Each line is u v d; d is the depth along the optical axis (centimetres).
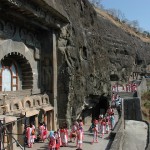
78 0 2806
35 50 2128
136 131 2711
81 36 2564
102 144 1955
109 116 2475
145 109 3959
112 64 4884
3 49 1741
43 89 2216
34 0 1784
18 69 2030
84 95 2505
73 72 2288
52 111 2177
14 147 1573
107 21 5494
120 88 4716
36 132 1938
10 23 1834
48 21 2036
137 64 6384
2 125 1227
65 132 1881
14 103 1750
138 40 7075
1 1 1608
